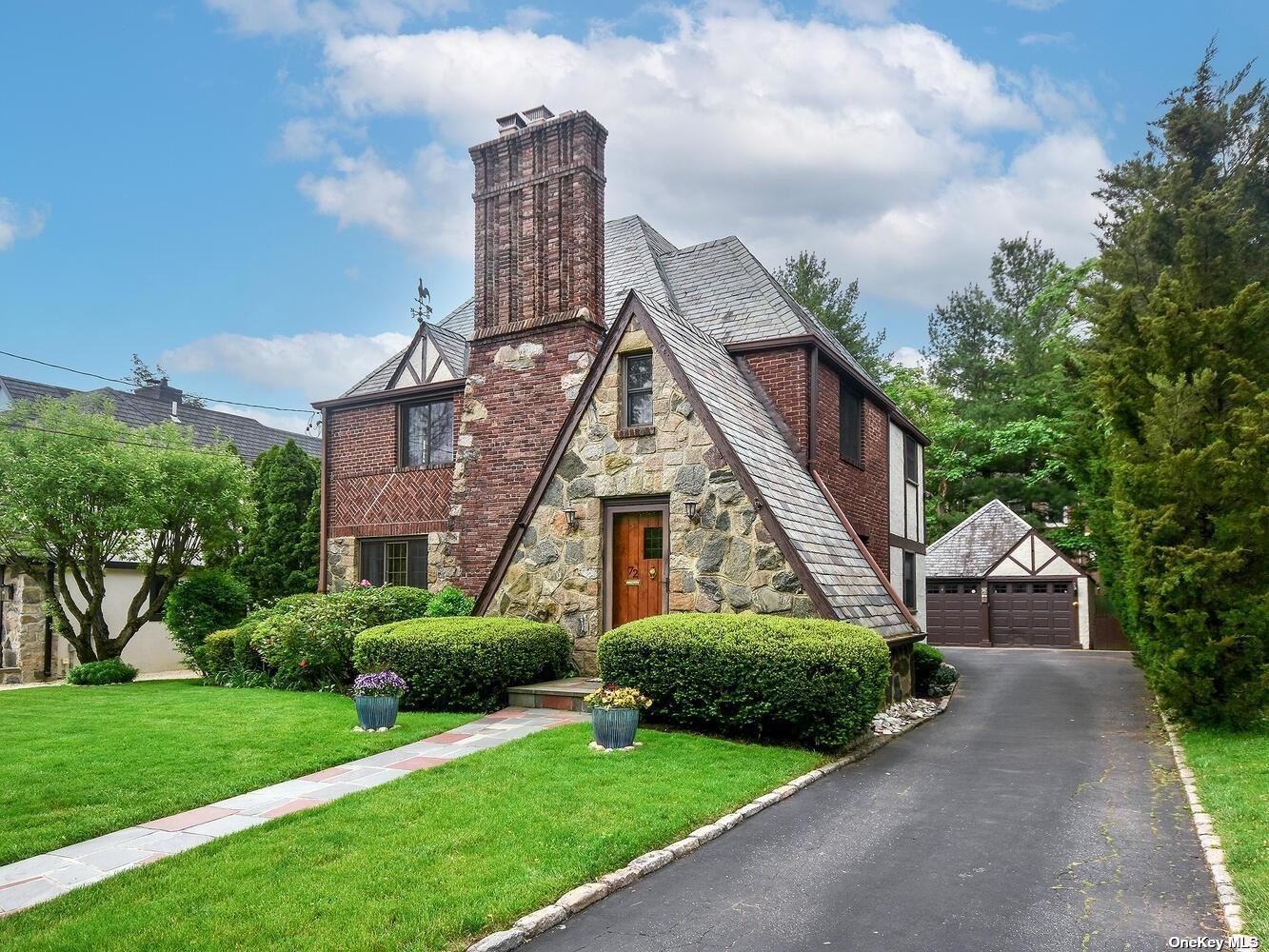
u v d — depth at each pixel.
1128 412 11.31
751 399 13.66
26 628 18.27
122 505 14.77
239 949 3.95
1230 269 12.48
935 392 37.16
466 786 6.77
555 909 4.55
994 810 6.79
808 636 8.95
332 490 18.17
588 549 11.92
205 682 14.54
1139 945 4.25
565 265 14.23
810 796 7.21
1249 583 9.78
